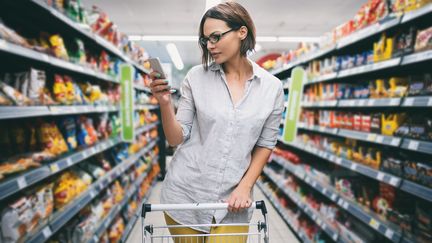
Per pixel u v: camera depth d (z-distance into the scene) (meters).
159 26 8.64
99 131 2.94
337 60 2.86
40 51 1.83
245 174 1.33
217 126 1.24
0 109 1.35
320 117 3.37
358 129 2.57
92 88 2.74
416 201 1.93
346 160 2.64
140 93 4.96
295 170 3.84
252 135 1.26
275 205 4.43
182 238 1.32
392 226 1.99
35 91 1.78
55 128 2.10
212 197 1.28
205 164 1.27
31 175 1.56
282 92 1.33
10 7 1.88
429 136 1.73
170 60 14.35
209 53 1.26
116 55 3.64
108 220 2.69
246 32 1.19
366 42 2.73
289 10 7.48
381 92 2.26
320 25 8.73
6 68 2.07
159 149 6.39
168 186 1.34
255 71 1.26
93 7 3.08
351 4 7.04
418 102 1.76
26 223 1.56
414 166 1.83
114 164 3.26
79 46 2.43
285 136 2.34
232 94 1.26
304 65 3.80
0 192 1.28
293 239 3.41
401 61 1.90
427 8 1.65
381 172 2.12
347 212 2.78
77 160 2.13
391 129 2.09
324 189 2.95
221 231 1.28
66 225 2.18
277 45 11.67
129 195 3.51
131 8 7.15
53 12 1.85
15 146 1.82
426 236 1.73
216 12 1.15
